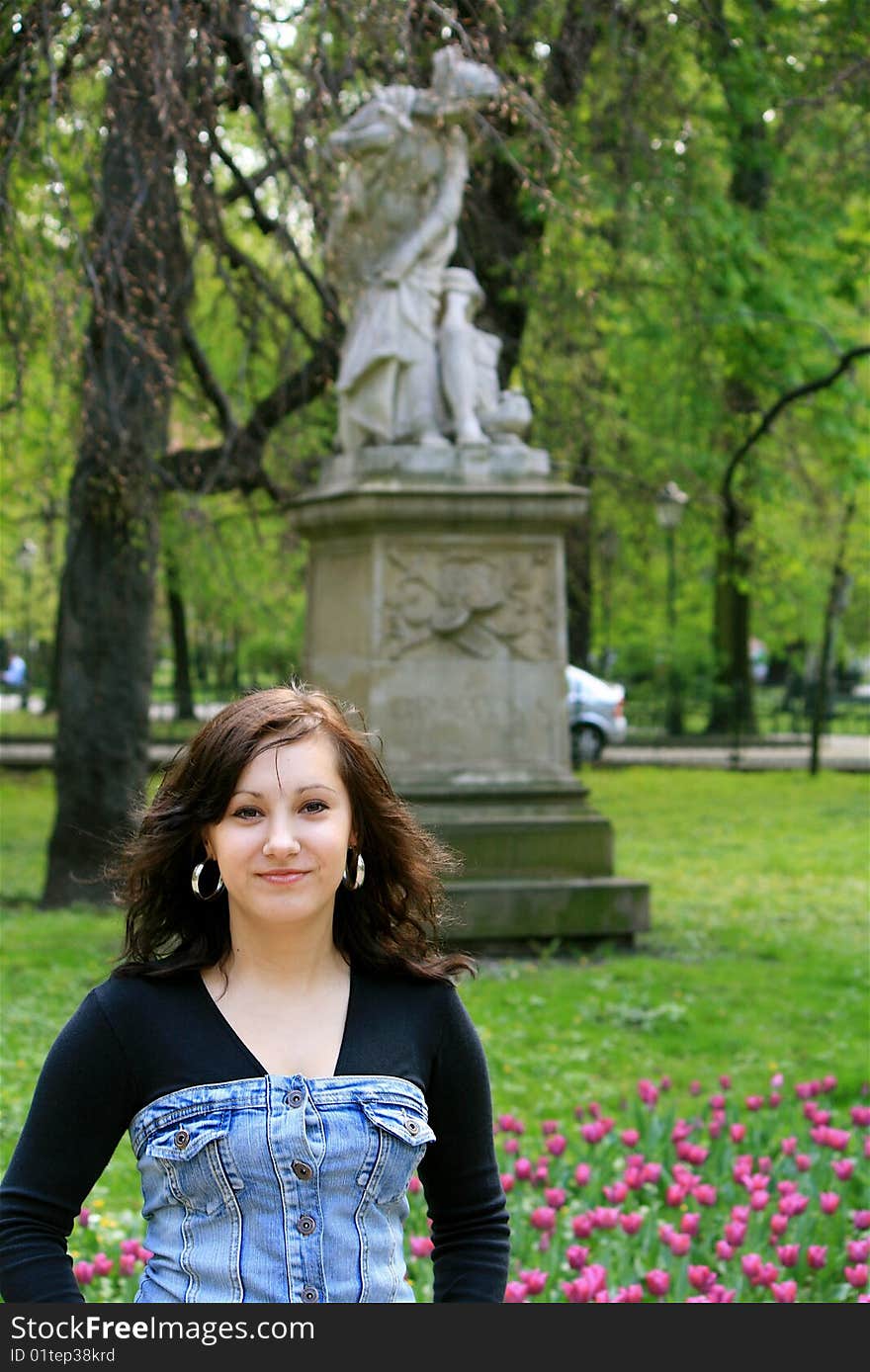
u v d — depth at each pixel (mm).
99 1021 2332
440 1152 2465
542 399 14031
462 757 9812
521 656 9914
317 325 11805
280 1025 2361
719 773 25500
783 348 14688
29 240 8047
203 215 8570
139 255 9125
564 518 9844
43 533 16781
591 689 26953
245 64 7230
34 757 27891
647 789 22891
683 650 31453
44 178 7703
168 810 2461
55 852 13148
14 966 9539
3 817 20797
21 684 44188
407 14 6523
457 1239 2477
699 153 12844
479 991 8703
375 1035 2381
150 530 12539
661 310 14523
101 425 9820
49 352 7855
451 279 10086
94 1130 2309
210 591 19781
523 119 8797
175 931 2525
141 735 13148
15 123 6793
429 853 2609
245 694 2539
